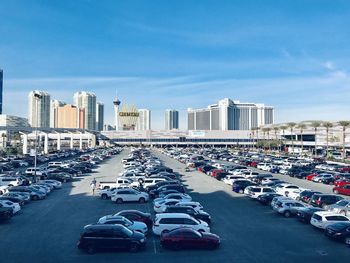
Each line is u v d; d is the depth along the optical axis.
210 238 26.47
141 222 31.02
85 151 166.25
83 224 34.16
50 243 27.97
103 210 40.84
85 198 49.16
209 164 89.06
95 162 105.44
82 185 62.09
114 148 198.50
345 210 36.88
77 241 28.47
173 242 26.17
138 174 66.06
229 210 41.31
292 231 32.09
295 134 191.00
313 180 68.06
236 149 199.50
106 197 48.72
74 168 78.56
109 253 25.52
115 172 83.44
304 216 34.91
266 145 185.12
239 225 34.28
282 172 80.38
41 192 48.22
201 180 68.75
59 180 65.69
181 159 116.69
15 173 70.19
